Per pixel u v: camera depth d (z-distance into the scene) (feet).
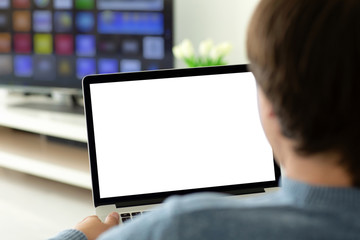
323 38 1.67
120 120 4.13
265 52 1.79
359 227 1.66
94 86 4.12
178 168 4.16
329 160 1.76
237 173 4.20
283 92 1.74
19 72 11.91
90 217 3.48
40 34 11.56
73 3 11.15
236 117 4.21
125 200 4.09
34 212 9.12
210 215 1.73
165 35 10.56
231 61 11.57
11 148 11.02
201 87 4.20
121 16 10.82
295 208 1.74
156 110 4.16
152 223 1.76
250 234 1.69
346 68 1.65
